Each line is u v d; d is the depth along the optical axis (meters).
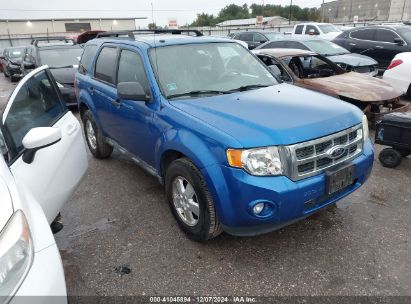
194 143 2.91
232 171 2.65
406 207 3.78
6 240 1.70
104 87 4.54
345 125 3.01
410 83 7.90
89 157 5.59
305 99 3.39
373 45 10.81
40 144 2.44
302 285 2.73
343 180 2.95
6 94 12.09
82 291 2.74
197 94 3.57
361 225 3.46
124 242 3.33
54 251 1.92
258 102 3.27
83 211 3.92
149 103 3.58
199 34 4.73
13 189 1.98
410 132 4.47
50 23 63.25
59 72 9.12
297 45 9.70
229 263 2.99
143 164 4.05
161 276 2.87
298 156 2.72
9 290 1.64
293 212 2.73
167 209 3.90
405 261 2.95
